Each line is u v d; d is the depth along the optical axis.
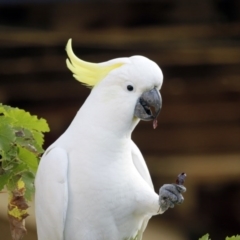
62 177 6.84
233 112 15.58
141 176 7.28
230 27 15.02
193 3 15.25
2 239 12.85
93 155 6.86
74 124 7.00
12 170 6.77
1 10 15.18
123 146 6.93
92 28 15.09
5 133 6.64
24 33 14.74
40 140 7.03
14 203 6.82
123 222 7.06
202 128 15.70
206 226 15.96
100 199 6.89
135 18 15.18
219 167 15.69
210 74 15.25
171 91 15.30
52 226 6.93
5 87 15.12
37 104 15.31
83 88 15.23
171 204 6.76
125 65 6.88
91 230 6.98
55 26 15.15
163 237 15.25
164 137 15.67
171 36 14.92
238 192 16.08
